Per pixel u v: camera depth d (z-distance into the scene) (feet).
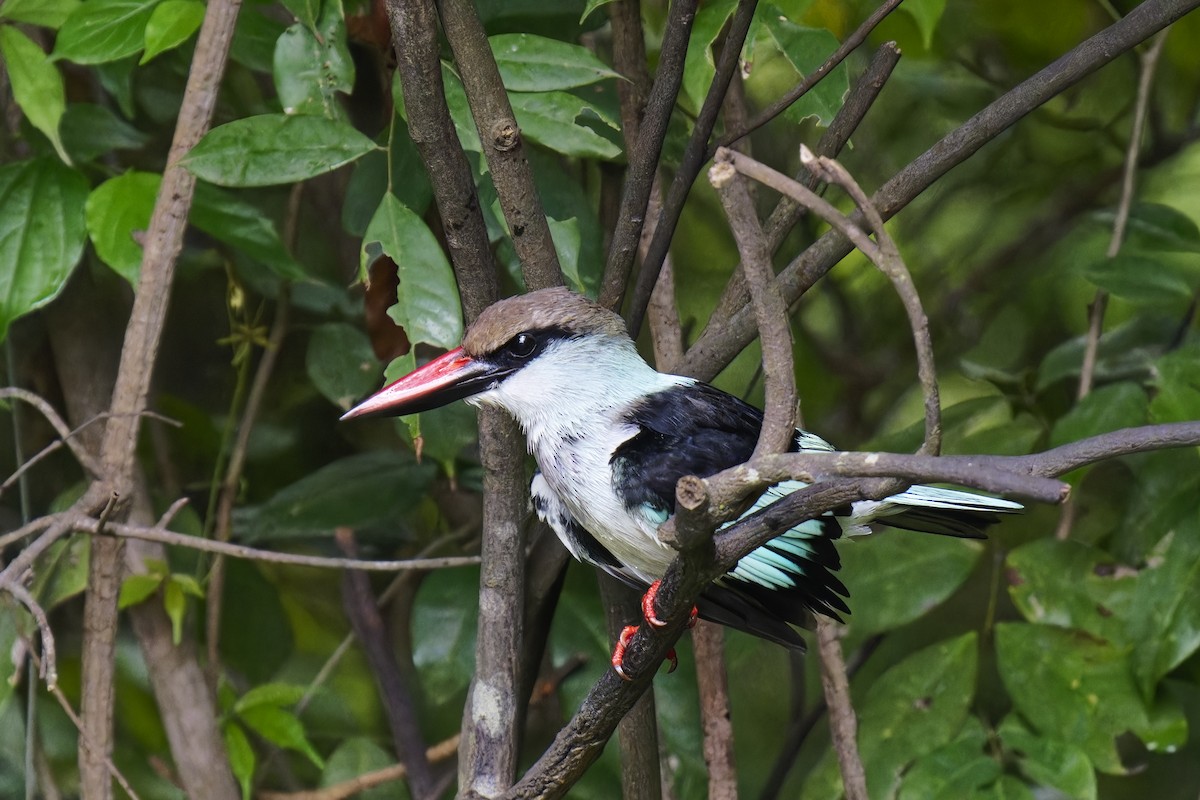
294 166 19.47
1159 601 23.56
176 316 31.07
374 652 27.99
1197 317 32.35
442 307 18.98
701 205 34.47
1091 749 23.49
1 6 22.16
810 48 20.99
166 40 21.24
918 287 35.94
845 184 12.11
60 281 22.02
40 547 19.34
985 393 33.88
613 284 19.92
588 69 20.15
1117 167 35.06
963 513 20.29
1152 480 24.57
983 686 32.07
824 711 29.01
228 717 26.02
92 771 22.49
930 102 34.60
